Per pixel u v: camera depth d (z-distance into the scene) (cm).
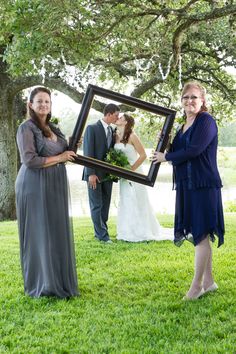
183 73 1319
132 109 661
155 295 466
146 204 762
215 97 1519
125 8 819
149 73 1002
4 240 798
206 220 441
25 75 1294
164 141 458
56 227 457
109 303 446
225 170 1744
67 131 501
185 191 449
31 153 448
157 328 382
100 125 657
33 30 716
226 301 445
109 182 752
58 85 1200
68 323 398
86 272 555
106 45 916
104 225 761
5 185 1430
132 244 720
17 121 1538
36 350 348
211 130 441
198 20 791
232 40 1189
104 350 350
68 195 470
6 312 423
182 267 569
